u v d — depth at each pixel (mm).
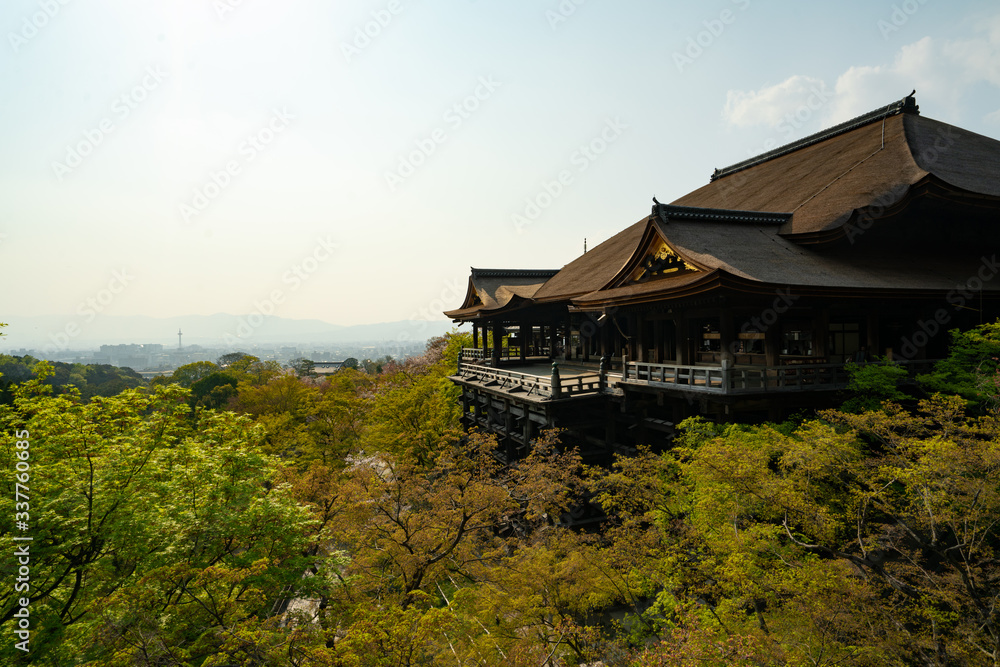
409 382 44688
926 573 9352
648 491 14094
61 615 9406
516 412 25828
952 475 9461
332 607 11047
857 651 8562
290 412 37969
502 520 16984
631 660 10680
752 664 8102
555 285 34062
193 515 10344
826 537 10086
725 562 10805
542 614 11008
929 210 22797
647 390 19062
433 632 8992
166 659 8477
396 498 15047
